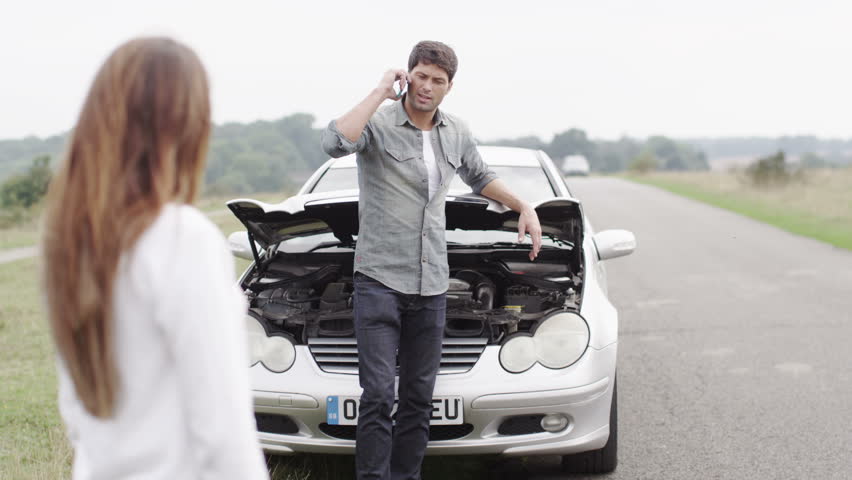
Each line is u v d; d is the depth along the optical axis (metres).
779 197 21.61
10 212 27.06
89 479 1.11
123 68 1.10
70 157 1.10
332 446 3.15
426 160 2.87
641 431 4.12
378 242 2.86
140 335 1.06
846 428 4.13
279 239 3.76
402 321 2.97
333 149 2.70
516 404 3.11
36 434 4.03
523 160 4.74
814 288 8.27
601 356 3.27
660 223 15.45
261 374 3.21
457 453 3.13
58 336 1.07
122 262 1.05
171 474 1.08
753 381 4.99
